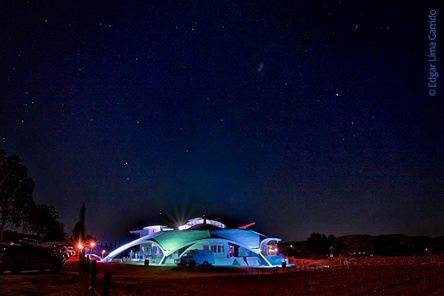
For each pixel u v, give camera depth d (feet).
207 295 69.82
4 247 92.79
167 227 186.91
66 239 290.76
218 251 150.71
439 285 86.63
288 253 245.45
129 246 157.69
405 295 72.33
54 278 81.97
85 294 52.08
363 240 307.37
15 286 68.74
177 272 115.34
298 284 87.20
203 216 184.75
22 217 227.40
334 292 75.31
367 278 99.81
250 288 80.23
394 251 274.98
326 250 271.28
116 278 91.40
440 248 283.18
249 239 153.99
